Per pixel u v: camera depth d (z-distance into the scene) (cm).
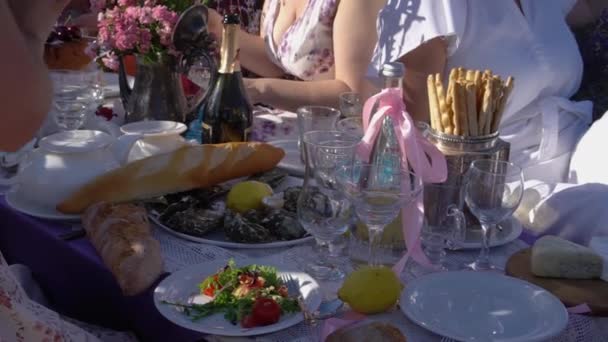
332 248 143
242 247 142
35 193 159
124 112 218
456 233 141
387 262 137
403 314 120
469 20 208
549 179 213
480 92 144
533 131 217
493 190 130
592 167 194
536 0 215
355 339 107
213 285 123
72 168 159
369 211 122
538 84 213
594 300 122
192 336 119
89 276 143
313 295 122
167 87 200
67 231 152
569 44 219
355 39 234
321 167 128
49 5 106
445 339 112
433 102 147
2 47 95
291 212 152
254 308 115
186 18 188
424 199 140
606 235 151
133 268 127
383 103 141
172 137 175
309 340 112
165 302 120
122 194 155
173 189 158
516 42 211
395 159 139
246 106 189
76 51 221
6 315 119
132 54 198
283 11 284
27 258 165
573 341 117
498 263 141
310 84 236
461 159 142
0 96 97
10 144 104
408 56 211
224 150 166
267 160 170
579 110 218
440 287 124
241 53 293
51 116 205
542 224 155
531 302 120
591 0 372
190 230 146
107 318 146
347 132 163
